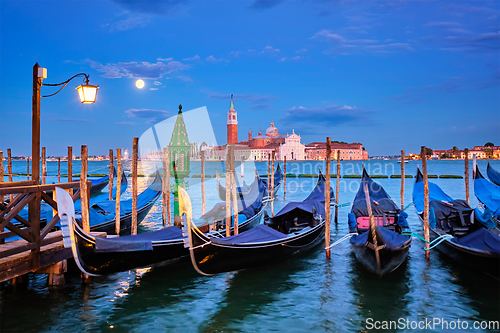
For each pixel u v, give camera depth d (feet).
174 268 34.32
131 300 28.25
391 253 30.04
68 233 24.00
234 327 24.08
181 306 27.25
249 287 30.86
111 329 23.77
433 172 225.76
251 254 31.65
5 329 23.53
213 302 27.96
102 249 26.53
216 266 29.48
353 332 23.29
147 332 23.47
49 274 29.96
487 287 29.89
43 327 23.88
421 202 49.62
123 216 48.52
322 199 62.18
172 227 34.91
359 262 35.68
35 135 27.12
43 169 75.97
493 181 61.82
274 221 44.32
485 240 30.53
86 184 32.40
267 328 23.94
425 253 37.19
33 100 27.07
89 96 27.45
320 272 34.35
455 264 35.06
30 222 26.61
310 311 26.25
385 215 44.09
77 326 24.13
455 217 41.75
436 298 27.96
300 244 38.22
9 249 24.39
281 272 34.42
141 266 30.53
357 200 49.85
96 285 31.04
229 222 38.47
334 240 47.21
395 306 26.78
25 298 28.25
